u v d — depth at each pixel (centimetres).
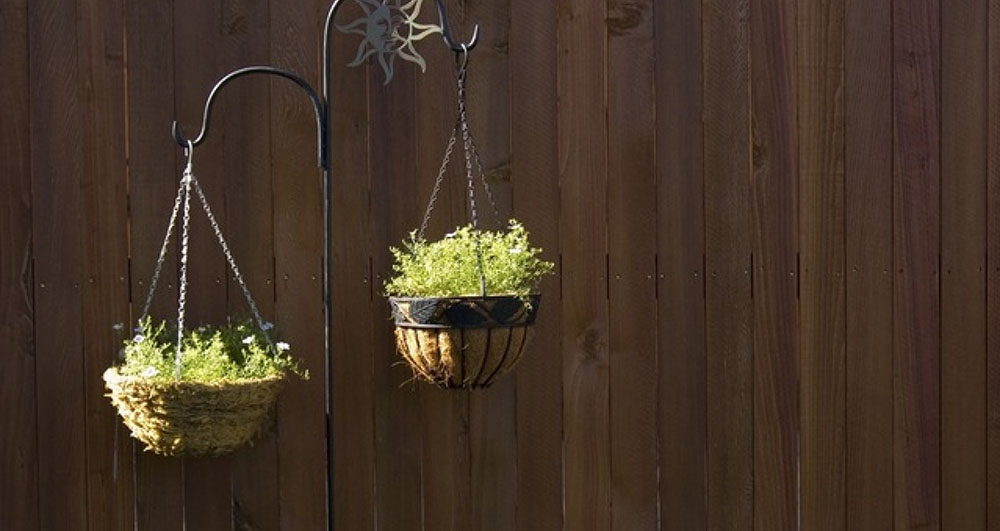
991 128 409
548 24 385
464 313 337
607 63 388
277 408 378
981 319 411
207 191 370
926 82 405
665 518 395
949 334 409
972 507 412
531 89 385
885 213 404
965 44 407
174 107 368
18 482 363
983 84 408
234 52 371
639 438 393
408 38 379
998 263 411
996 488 413
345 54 376
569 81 387
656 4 390
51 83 362
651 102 390
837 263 402
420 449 385
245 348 358
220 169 371
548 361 388
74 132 364
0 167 360
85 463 367
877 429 406
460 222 383
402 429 384
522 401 388
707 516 398
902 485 408
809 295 400
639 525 394
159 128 368
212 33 370
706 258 395
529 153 385
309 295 377
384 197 379
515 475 389
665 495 395
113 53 365
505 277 355
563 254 388
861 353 404
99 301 366
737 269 396
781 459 401
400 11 380
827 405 403
